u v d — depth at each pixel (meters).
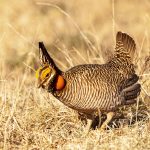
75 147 19.61
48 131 21.30
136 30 37.72
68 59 26.64
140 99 23.44
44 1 43.94
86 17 42.41
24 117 21.89
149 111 22.88
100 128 21.30
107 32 39.25
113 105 20.91
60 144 20.53
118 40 22.27
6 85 23.88
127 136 20.12
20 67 30.58
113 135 20.59
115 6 45.34
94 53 28.23
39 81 20.52
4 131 20.84
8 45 34.31
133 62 23.47
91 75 20.44
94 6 45.19
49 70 20.41
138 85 21.69
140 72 24.11
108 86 20.53
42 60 20.70
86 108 20.59
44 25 39.19
